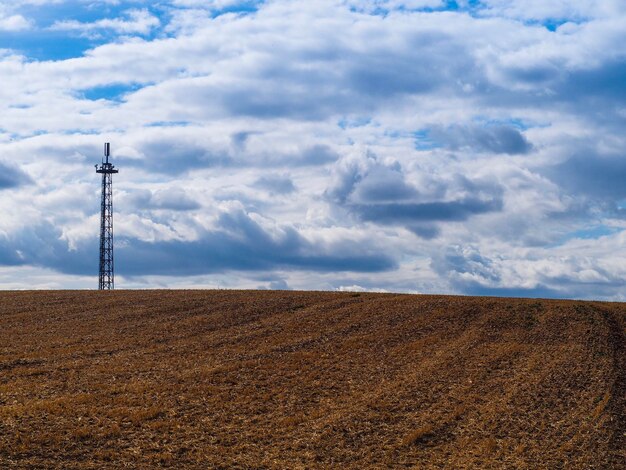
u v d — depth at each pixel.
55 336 43.34
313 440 26.27
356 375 35.81
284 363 37.75
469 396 32.56
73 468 21.22
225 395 31.44
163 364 36.66
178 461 23.00
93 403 28.67
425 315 50.72
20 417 25.64
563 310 52.03
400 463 24.53
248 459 23.91
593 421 29.62
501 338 44.56
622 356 40.47
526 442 27.12
